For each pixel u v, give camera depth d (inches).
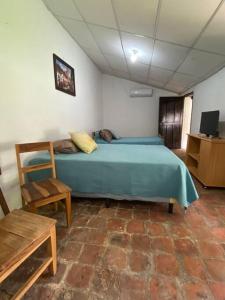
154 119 247.3
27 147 70.5
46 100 101.4
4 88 71.3
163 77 183.3
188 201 80.6
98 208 85.5
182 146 252.7
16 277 49.1
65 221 74.6
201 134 145.6
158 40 106.0
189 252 57.9
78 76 149.5
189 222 74.7
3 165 71.8
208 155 110.8
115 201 92.3
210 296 43.9
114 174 81.2
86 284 46.9
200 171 123.8
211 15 73.4
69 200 69.1
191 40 96.8
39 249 59.4
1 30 68.9
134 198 83.4
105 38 125.2
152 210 83.8
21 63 80.4
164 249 59.1
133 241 62.9
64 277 48.9
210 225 72.9
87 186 83.9
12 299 38.1
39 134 95.7
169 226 71.7
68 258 55.4
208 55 110.0
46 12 98.9
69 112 133.3
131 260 54.5
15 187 78.7
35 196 61.6
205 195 102.0
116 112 248.7
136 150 106.9
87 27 114.9
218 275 49.6
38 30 92.1
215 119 120.7
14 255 36.8
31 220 48.1
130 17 89.7
